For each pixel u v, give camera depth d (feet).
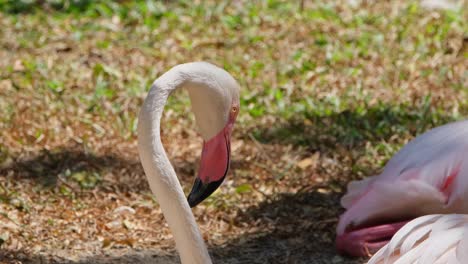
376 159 33.86
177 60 44.80
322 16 51.83
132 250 27.25
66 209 29.91
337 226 26.96
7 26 50.14
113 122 36.99
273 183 32.37
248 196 31.37
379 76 42.39
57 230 28.30
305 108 38.50
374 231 25.75
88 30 49.70
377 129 36.32
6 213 28.86
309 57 45.16
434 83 41.42
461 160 24.81
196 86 18.90
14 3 53.72
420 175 25.20
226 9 53.21
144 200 30.96
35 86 40.22
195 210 30.12
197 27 50.03
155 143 17.85
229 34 48.88
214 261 26.73
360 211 26.03
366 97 39.47
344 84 41.45
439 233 17.95
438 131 26.32
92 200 30.78
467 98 39.70
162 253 27.09
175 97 39.83
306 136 36.01
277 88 40.65
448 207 24.68
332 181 32.50
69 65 43.55
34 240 27.40
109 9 52.70
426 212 25.29
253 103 39.29
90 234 28.32
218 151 19.72
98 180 32.07
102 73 42.19
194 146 35.42
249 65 43.98
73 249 27.09
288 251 27.48
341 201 27.96
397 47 46.52
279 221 29.55
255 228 29.14
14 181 31.55
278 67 43.52
